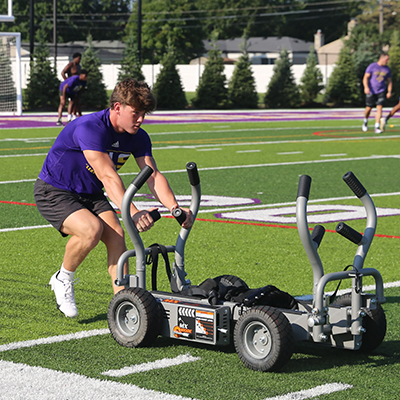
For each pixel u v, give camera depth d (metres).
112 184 6.62
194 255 10.35
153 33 126.44
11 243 11.00
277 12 144.88
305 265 9.77
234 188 17.36
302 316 5.76
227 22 143.12
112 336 6.48
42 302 7.81
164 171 20.33
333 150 26.88
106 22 137.50
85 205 7.21
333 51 127.75
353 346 5.78
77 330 6.80
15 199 15.34
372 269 5.94
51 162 7.14
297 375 5.60
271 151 26.34
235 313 6.05
